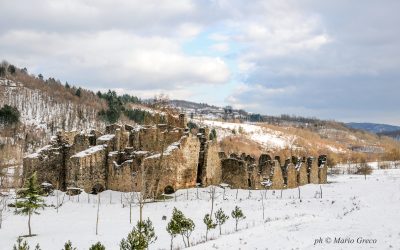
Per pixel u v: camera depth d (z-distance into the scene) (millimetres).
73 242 50656
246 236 43219
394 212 52250
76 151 98375
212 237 48875
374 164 175875
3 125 176250
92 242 50219
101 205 76938
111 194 86438
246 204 70750
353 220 47312
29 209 57875
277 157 105375
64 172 100000
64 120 192875
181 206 71562
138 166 86625
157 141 92375
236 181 90812
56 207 75062
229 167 92375
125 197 79375
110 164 90875
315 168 104000
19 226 61688
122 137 94125
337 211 62875
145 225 42000
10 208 76375
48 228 60094
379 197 72375
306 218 52406
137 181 84438
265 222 53531
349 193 78875
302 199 74250
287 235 41188
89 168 89500
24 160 98188
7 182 97688
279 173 92438
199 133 97375
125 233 54781
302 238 39281
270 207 68000
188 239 45969
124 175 87812
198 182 91688
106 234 54688
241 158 103312
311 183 101562
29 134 170750
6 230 59188
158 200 79562
